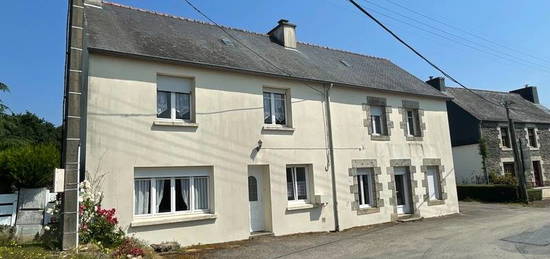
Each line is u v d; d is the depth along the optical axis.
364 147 14.56
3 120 20.17
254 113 12.06
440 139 17.38
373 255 8.80
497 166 24.69
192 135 10.79
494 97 29.80
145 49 10.59
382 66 19.09
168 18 13.84
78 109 7.86
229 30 15.11
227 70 11.61
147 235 9.77
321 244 10.44
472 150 24.88
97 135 9.41
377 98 15.40
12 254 6.80
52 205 9.95
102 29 10.82
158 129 10.30
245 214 11.34
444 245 9.67
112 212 8.84
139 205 10.02
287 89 13.12
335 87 14.19
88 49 9.48
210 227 10.70
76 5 8.17
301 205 12.60
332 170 13.50
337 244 10.38
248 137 11.80
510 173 24.44
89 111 9.40
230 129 11.48
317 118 13.51
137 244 8.75
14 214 10.01
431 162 16.72
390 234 11.84
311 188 13.02
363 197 14.47
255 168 12.19
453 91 27.84
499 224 13.23
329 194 13.26
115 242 8.52
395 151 15.52
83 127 9.97
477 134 24.64
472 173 24.77
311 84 13.58
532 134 27.66
